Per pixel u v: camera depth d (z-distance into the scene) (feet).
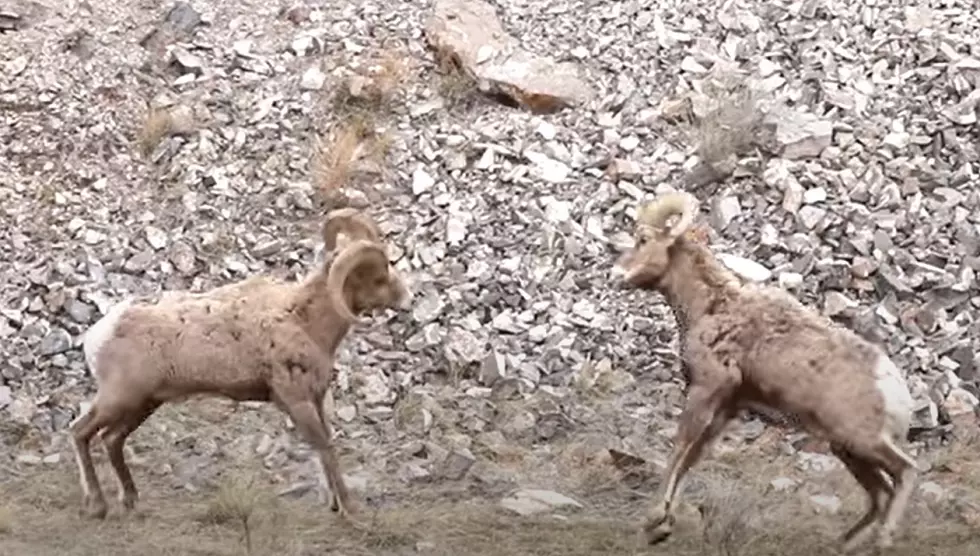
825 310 73.87
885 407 51.03
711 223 79.05
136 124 85.92
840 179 80.69
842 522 57.52
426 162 83.66
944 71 87.04
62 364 70.79
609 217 79.77
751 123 83.35
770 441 66.49
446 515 57.57
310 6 94.79
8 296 74.38
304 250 78.48
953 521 58.54
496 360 71.05
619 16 92.79
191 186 81.71
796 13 91.81
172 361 54.24
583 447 65.62
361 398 69.31
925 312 73.61
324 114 87.04
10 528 54.13
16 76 87.35
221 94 87.76
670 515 53.62
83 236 78.43
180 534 53.88
